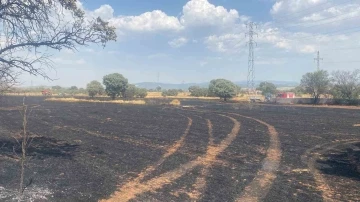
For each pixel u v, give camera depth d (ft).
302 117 143.13
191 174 49.49
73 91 394.52
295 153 66.03
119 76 278.67
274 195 39.81
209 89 309.01
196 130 100.42
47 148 67.72
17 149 64.23
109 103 233.35
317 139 84.17
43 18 54.24
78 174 48.39
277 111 176.76
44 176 46.65
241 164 56.34
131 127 107.04
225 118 138.00
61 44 57.11
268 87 342.64
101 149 68.59
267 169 53.06
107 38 58.95
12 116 132.57
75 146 71.56
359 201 37.99
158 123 118.83
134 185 43.47
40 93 368.68
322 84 240.73
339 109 192.65
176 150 68.33
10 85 43.37
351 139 84.48
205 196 39.27
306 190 41.96
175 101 241.96
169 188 42.34
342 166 55.47
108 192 40.34
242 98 323.37
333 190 42.06
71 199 37.40
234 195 39.73
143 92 305.94
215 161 58.39
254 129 103.14
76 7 55.88
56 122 118.42
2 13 50.85
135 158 60.23
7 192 38.91
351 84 230.48
